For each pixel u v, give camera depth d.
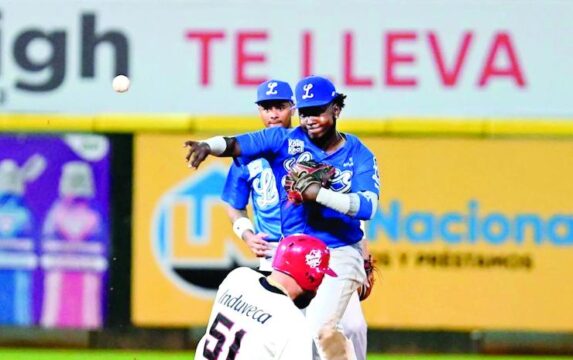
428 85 34.06
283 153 20.39
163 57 34.38
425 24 34.06
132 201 33.78
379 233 33.50
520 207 33.56
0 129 33.78
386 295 33.47
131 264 33.78
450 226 33.56
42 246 33.78
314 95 19.72
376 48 34.06
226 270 33.59
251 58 34.19
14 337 34.44
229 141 20.00
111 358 33.06
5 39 34.31
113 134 33.81
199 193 33.69
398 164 33.56
